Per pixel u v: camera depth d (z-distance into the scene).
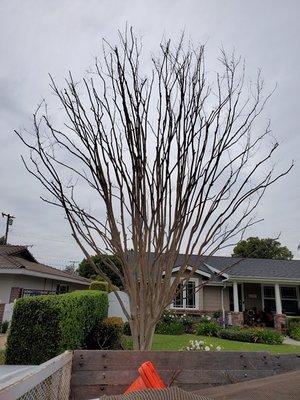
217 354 2.84
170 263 2.69
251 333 11.83
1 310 11.99
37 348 5.74
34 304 5.94
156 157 2.73
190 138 2.77
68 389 2.45
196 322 14.23
